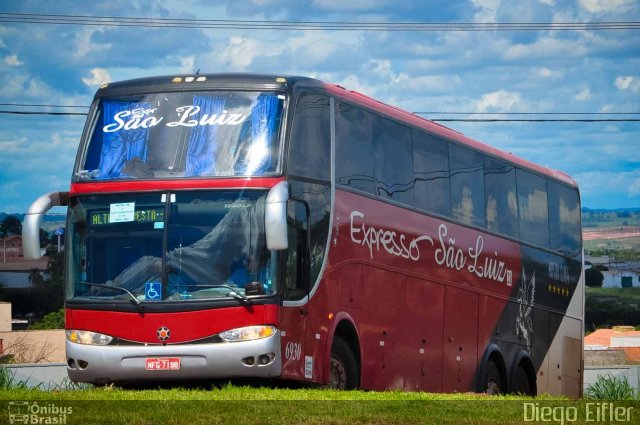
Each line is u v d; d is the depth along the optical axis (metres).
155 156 22.53
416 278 27.52
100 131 23.12
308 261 22.56
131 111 23.09
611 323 148.88
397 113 27.39
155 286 21.78
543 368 35.38
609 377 34.44
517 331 33.56
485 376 31.30
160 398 18.67
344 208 24.22
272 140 22.27
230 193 21.97
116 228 22.28
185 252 21.84
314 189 23.08
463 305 30.08
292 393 20.08
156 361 21.55
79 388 25.28
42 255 22.41
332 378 23.92
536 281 35.03
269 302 21.45
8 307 86.25
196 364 21.41
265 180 21.94
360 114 25.45
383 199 26.11
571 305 37.84
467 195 30.80
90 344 21.94
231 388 20.83
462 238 30.14
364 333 24.94
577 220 39.03
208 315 21.47
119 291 21.98
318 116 23.58
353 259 24.52
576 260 38.50
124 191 22.36
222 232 21.80
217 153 22.30
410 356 27.11
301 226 22.42
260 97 22.64
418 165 28.08
